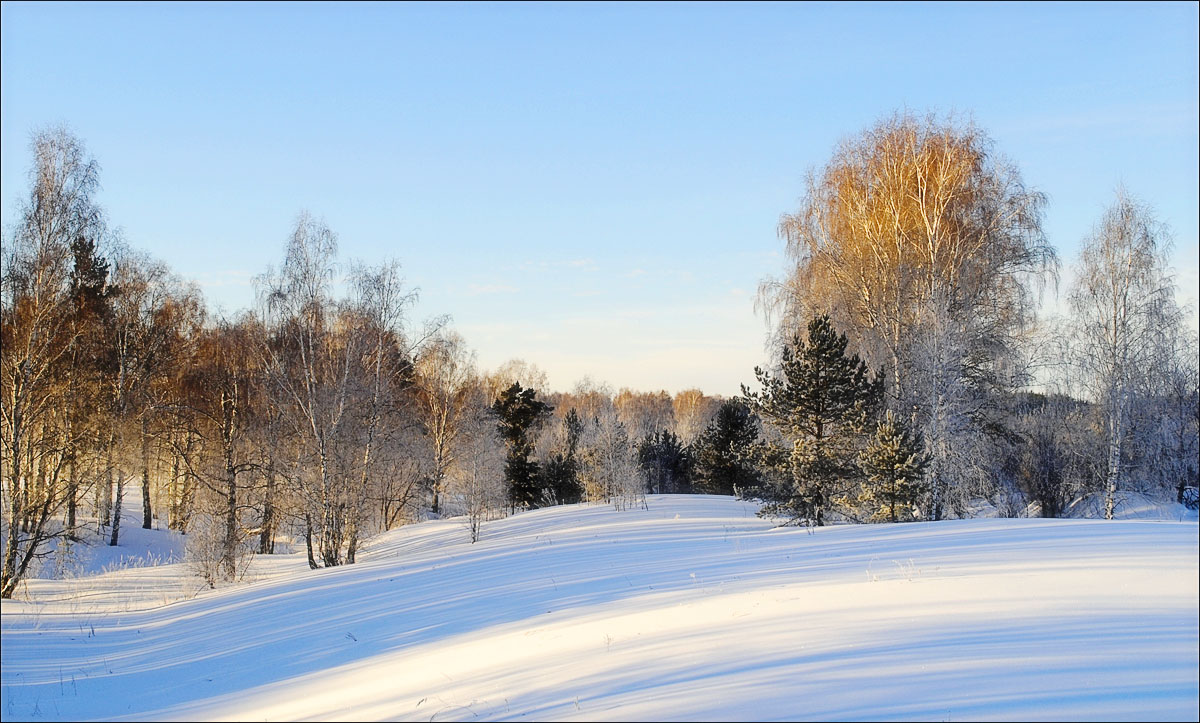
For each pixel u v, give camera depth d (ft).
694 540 59.47
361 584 54.60
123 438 103.24
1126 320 94.58
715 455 154.20
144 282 111.24
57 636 47.98
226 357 108.47
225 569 82.38
